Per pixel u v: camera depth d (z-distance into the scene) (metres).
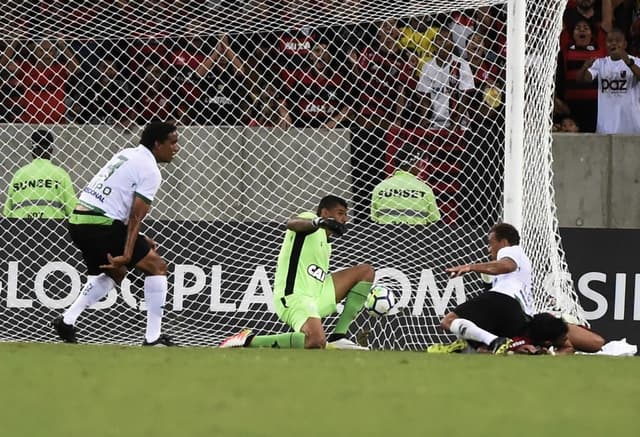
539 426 17.14
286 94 43.50
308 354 26.78
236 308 39.53
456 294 39.47
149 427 16.62
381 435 16.31
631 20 49.34
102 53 43.19
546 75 38.06
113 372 22.17
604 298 40.78
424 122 42.00
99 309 39.06
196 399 19.19
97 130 43.06
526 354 31.27
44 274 39.34
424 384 21.28
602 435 16.48
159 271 34.41
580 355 29.53
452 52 41.59
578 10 48.53
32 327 39.25
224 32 42.28
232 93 43.62
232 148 43.50
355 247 39.94
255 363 24.09
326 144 43.12
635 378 22.66
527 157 38.06
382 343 39.19
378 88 42.59
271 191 43.47
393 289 39.53
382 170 42.56
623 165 47.00
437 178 41.22
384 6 39.56
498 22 41.19
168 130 33.59
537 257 37.78
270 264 39.56
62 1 41.22
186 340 39.31
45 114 43.06
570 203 47.12
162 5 41.25
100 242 33.53
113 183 33.41
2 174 42.62
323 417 17.67
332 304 35.28
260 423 17.08
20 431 16.20
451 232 40.06
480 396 19.95
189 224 39.59
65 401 18.83
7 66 42.88
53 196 39.59
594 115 48.50
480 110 41.28
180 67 43.53
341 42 43.00
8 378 21.17
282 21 41.16
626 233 40.81
